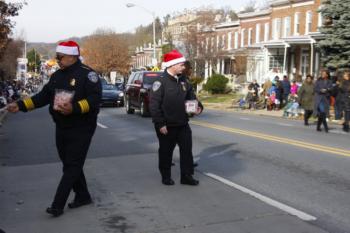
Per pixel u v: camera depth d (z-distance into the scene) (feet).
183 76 25.50
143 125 59.36
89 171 30.27
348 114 53.72
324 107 52.95
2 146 42.75
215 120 66.69
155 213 20.92
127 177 28.30
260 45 149.89
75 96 19.92
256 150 38.06
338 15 92.99
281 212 20.88
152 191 24.77
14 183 27.40
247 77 158.10
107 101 99.96
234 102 110.11
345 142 43.34
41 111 91.91
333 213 21.02
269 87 99.35
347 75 54.60
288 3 144.77
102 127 57.00
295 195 24.07
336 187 25.67
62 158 20.86
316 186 25.91
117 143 42.98
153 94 24.84
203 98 138.92
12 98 103.24
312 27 133.18
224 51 170.81
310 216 20.48
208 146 40.47
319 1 130.00
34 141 45.93
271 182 26.94
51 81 20.42
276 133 50.24
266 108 96.89
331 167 30.94
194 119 68.03
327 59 94.48
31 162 34.17
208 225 19.16
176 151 37.73
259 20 165.58
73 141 20.33
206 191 24.64
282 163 32.45
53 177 28.86
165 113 24.97
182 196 23.70
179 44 205.77
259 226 18.99
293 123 65.10
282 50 143.13
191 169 25.98
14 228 19.20
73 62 20.24
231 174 29.17
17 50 209.05
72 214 20.90
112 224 19.52
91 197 23.65
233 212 20.89
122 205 22.21
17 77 213.25
